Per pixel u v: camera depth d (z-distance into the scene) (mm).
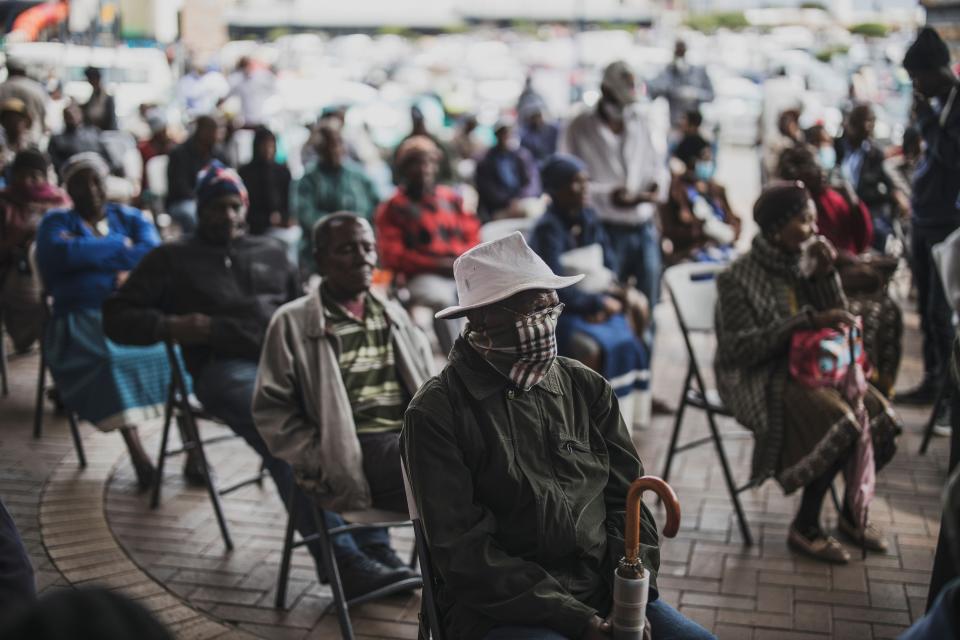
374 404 3881
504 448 2566
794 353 4184
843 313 4133
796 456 4168
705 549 4449
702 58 27828
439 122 18906
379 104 19219
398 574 3986
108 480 5352
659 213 8008
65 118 10922
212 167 4852
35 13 17172
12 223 6613
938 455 5547
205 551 4508
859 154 7875
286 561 3951
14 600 2205
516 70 26875
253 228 8953
